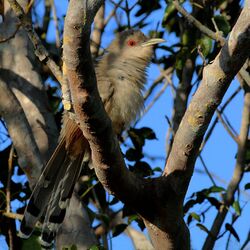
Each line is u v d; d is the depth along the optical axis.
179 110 12.63
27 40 12.16
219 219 11.84
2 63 12.03
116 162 8.03
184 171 8.50
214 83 7.91
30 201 10.37
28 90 11.95
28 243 10.80
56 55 14.05
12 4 9.04
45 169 10.52
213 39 11.52
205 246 11.70
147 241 13.08
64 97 7.69
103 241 11.87
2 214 11.53
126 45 11.59
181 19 13.14
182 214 8.75
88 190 11.60
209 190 11.77
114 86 10.98
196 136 8.23
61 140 10.55
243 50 7.66
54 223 10.41
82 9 6.62
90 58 6.94
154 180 8.62
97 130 7.59
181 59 12.52
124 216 11.81
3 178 12.60
